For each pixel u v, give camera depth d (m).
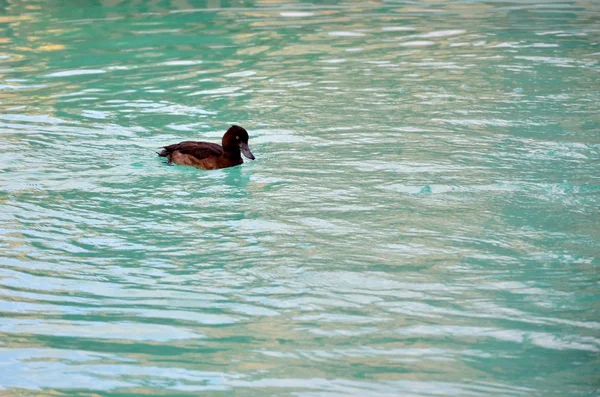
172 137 18.89
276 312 11.05
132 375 9.60
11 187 15.70
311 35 30.20
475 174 16.20
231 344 10.27
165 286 11.83
